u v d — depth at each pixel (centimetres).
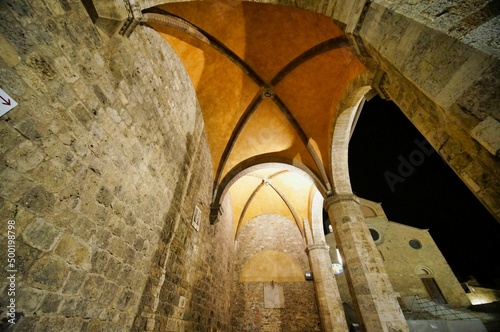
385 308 495
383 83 365
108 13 277
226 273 930
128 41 342
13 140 175
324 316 911
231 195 1140
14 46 186
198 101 660
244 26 574
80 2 259
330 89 671
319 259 1049
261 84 698
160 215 399
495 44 165
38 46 205
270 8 541
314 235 1119
